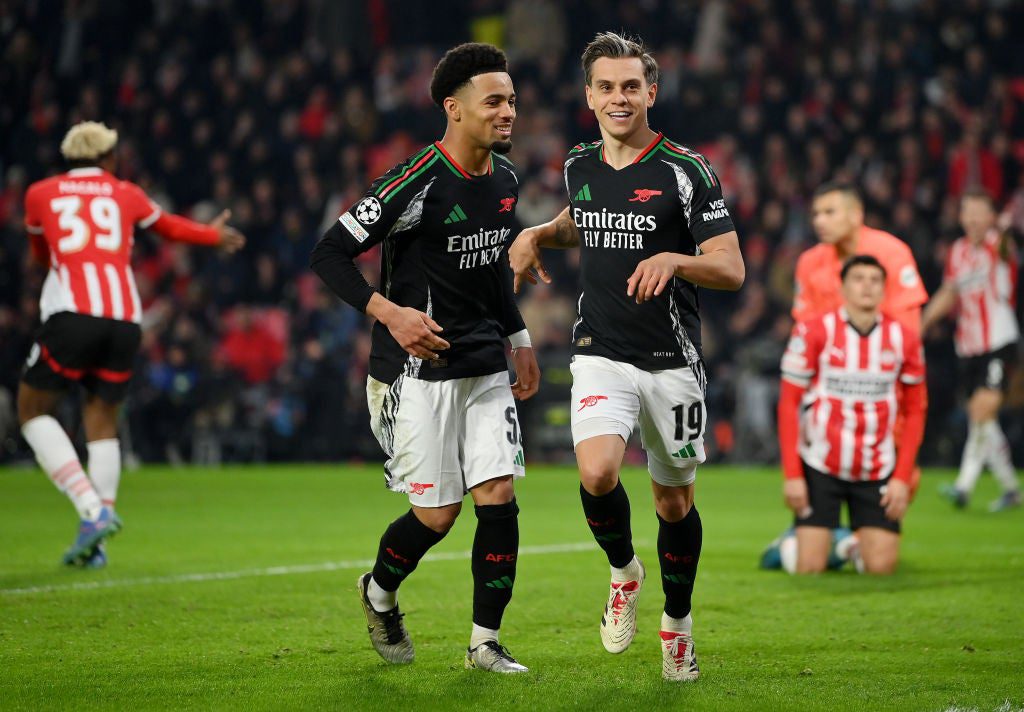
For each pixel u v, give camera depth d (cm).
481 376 1516
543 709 1286
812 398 2373
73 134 2500
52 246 2428
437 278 1502
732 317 5759
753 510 3594
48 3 6969
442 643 1662
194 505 3581
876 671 1490
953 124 6172
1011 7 6762
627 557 1479
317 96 6631
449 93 1480
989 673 1480
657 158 1463
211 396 5403
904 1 6944
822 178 6081
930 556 2583
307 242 6106
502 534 1486
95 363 2438
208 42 7000
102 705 1299
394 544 1498
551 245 1609
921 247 5628
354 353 5544
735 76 6444
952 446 5306
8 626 1748
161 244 6222
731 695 1352
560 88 6519
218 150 6581
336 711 1276
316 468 5150
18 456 5281
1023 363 5172
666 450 1463
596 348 1471
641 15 6794
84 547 2300
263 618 1823
